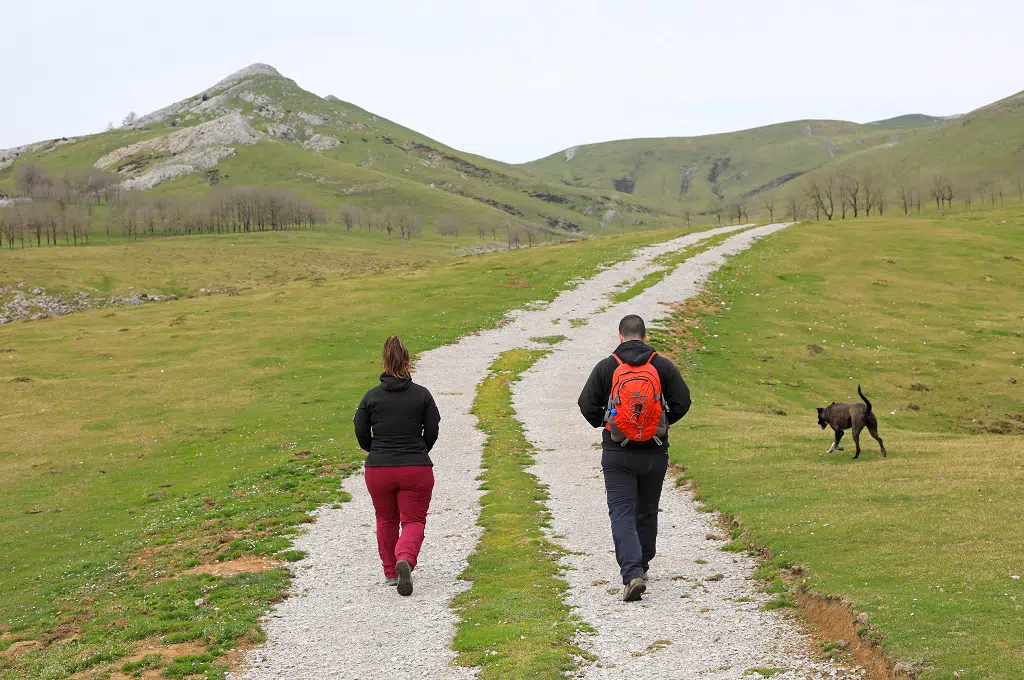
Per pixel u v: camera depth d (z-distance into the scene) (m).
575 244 84.75
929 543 9.82
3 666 9.39
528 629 8.41
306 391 34.44
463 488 17.41
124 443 28.59
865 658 6.95
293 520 16.02
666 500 15.23
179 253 167.88
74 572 15.08
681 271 60.22
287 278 147.75
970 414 33.03
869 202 188.88
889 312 49.78
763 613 8.65
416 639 8.59
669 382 8.82
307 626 9.44
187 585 12.04
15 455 27.81
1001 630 6.77
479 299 55.06
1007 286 56.38
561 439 22.98
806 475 15.35
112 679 8.10
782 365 39.31
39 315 113.31
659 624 8.48
